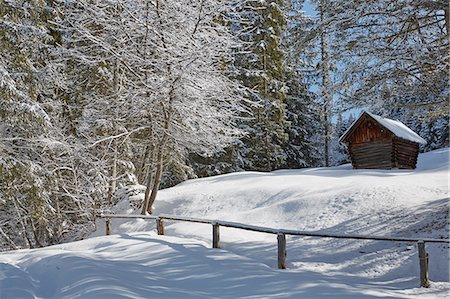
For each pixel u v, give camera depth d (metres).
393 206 12.62
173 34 16.12
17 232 18.09
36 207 15.36
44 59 16.88
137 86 16.39
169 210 17.36
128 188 18.81
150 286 6.71
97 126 17.66
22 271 8.57
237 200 16.75
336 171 21.81
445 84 9.88
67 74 18.58
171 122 17.02
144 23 15.78
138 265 8.66
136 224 16.23
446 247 9.77
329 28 10.40
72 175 18.80
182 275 7.87
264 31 25.86
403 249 10.22
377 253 10.30
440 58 9.22
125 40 16.34
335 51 10.53
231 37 17.36
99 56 17.23
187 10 16.05
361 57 10.04
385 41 10.19
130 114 16.75
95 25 17.88
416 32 10.66
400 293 7.62
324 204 13.87
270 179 19.30
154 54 16.52
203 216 15.92
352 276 9.23
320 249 11.11
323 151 38.38
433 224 10.88
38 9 16.17
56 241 17.88
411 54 9.50
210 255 9.38
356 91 10.27
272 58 25.97
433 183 14.32
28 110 14.15
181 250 9.94
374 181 15.31
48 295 6.74
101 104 17.80
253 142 26.56
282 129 27.34
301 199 14.64
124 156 19.89
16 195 16.25
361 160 23.50
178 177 24.84
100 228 17.22
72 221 19.06
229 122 18.53
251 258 9.74
